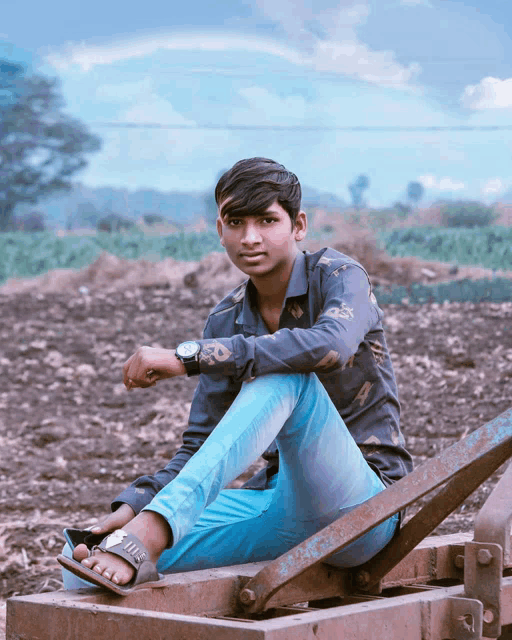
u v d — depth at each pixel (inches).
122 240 1294.3
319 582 94.4
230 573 90.5
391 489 82.1
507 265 1058.1
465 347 421.1
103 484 231.5
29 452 269.1
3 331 541.6
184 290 795.4
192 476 83.4
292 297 101.0
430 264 921.5
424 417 291.1
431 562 102.7
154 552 83.2
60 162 2888.8
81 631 76.1
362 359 101.3
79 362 444.1
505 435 79.4
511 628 96.2
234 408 86.6
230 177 97.3
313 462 90.3
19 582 157.2
